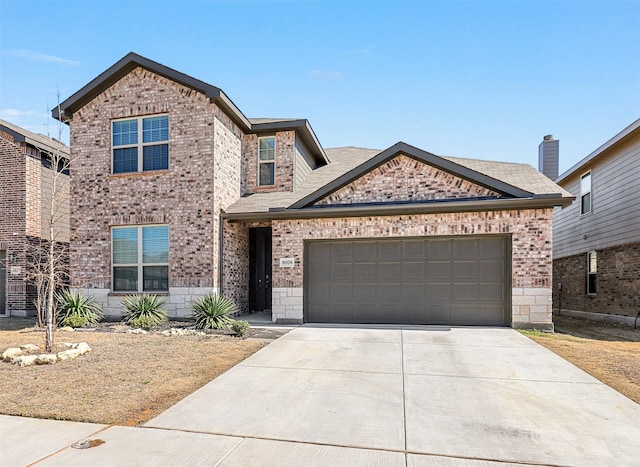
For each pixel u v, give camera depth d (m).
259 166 13.95
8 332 9.77
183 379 5.74
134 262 12.05
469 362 6.67
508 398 5.01
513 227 9.91
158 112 12.04
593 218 14.66
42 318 10.87
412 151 10.74
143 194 11.97
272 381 5.71
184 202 11.69
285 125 13.41
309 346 7.88
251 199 13.02
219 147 11.99
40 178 14.02
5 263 13.75
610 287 13.33
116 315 11.83
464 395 5.12
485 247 10.20
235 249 12.73
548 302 9.63
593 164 14.75
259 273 13.75
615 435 3.97
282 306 11.13
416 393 5.19
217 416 4.47
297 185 13.85
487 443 3.80
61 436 3.95
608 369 6.28
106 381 5.62
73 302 10.95
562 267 17.44
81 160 12.45
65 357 6.72
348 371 6.18
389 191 11.03
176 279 11.60
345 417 4.43
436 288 10.47
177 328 10.07
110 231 12.19
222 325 9.94
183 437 3.93
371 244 10.91
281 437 3.94
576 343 8.22
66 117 12.56
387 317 10.73
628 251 12.37
